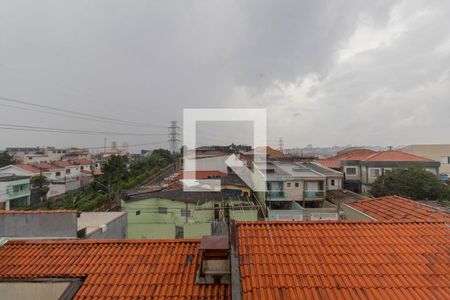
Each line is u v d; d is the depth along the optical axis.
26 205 27.39
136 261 4.88
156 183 30.98
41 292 4.43
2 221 7.14
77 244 5.46
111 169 30.25
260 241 4.89
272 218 17.94
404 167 27.22
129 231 16.36
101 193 26.53
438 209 7.46
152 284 4.31
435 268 4.23
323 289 3.81
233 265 4.04
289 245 4.79
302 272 4.12
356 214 8.03
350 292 3.77
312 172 25.02
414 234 5.14
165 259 4.94
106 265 4.78
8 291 4.44
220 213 15.94
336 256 4.51
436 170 28.95
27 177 29.16
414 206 7.64
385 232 5.21
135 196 19.03
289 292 3.74
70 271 4.63
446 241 4.91
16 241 5.57
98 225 10.02
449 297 3.69
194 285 4.30
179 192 18.86
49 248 5.34
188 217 16.67
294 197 22.95
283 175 23.50
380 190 23.94
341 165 32.47
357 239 4.99
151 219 17.64
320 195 23.12
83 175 40.50
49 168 38.34
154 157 48.88
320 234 5.15
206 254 4.41
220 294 4.11
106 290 4.19
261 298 3.63
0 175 31.17
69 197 26.08
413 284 3.91
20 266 4.81
